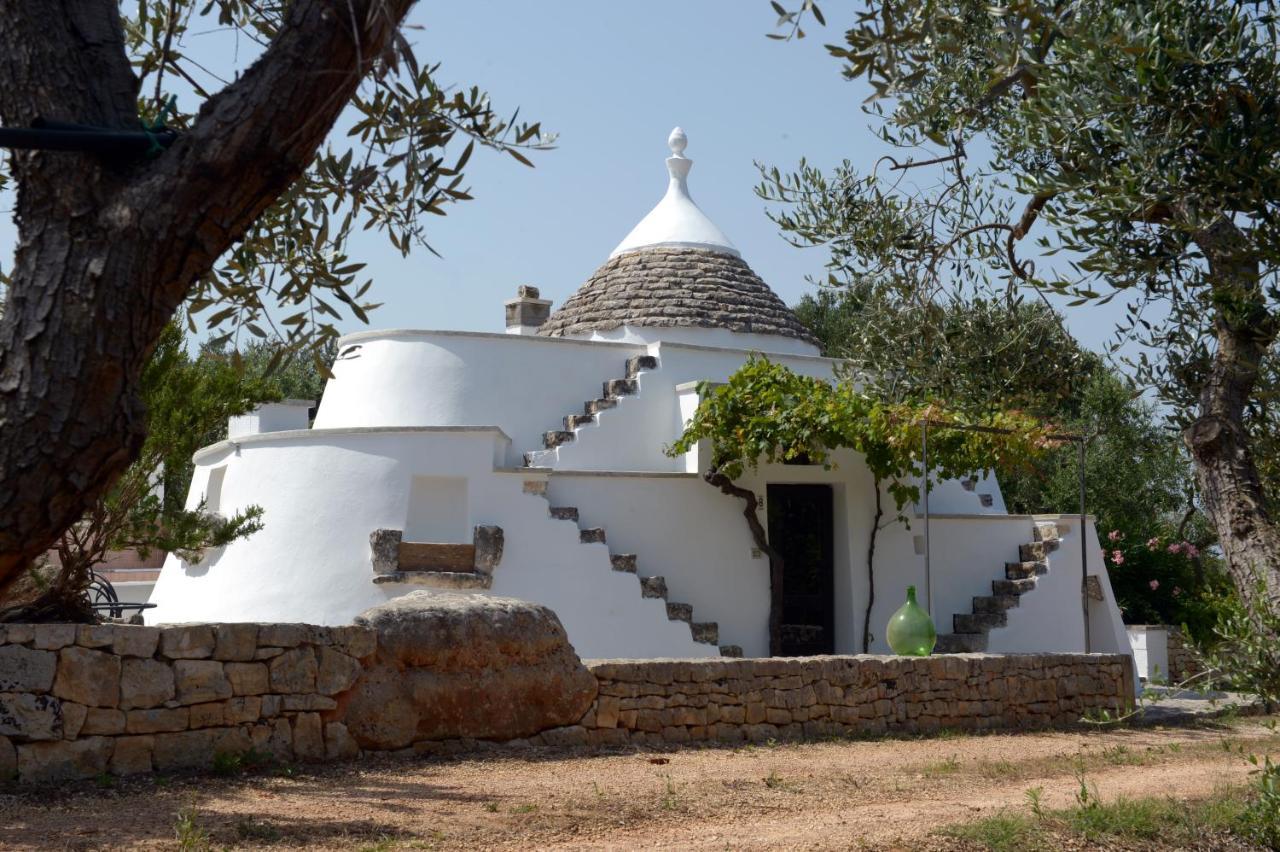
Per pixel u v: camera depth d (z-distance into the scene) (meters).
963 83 7.40
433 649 9.77
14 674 7.82
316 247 5.32
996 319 9.62
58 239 3.27
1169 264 6.70
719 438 16.05
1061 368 9.69
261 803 7.46
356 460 15.11
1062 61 6.16
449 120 4.70
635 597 15.28
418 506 15.20
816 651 16.83
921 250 8.91
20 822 6.63
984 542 17.64
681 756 10.26
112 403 3.24
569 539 15.21
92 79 3.49
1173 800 8.66
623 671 10.81
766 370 16.31
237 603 14.90
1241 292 6.09
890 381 10.16
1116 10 5.96
